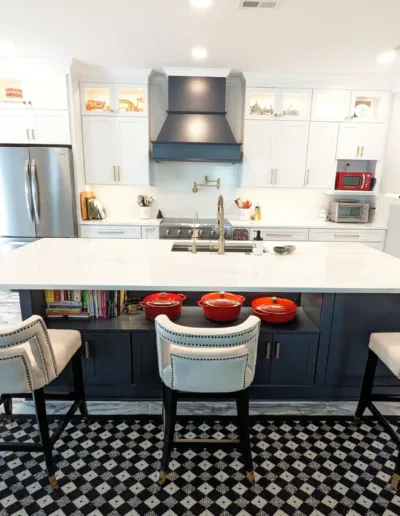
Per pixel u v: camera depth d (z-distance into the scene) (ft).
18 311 12.94
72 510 5.15
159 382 7.52
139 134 14.73
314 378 7.56
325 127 14.94
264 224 14.97
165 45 11.08
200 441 5.64
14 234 14.44
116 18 9.05
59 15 8.88
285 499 5.37
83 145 14.70
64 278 6.50
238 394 5.38
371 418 7.25
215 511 5.16
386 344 6.12
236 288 6.26
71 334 6.34
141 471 5.86
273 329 7.29
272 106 14.96
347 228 14.98
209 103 14.15
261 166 15.20
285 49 11.25
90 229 14.67
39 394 5.27
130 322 7.43
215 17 8.93
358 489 5.56
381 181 15.48
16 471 5.84
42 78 13.37
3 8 8.51
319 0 7.91
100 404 7.58
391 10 8.35
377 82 14.47
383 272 7.29
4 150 13.71
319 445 6.52
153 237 14.70
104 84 14.24
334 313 7.19
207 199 16.49
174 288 6.24
